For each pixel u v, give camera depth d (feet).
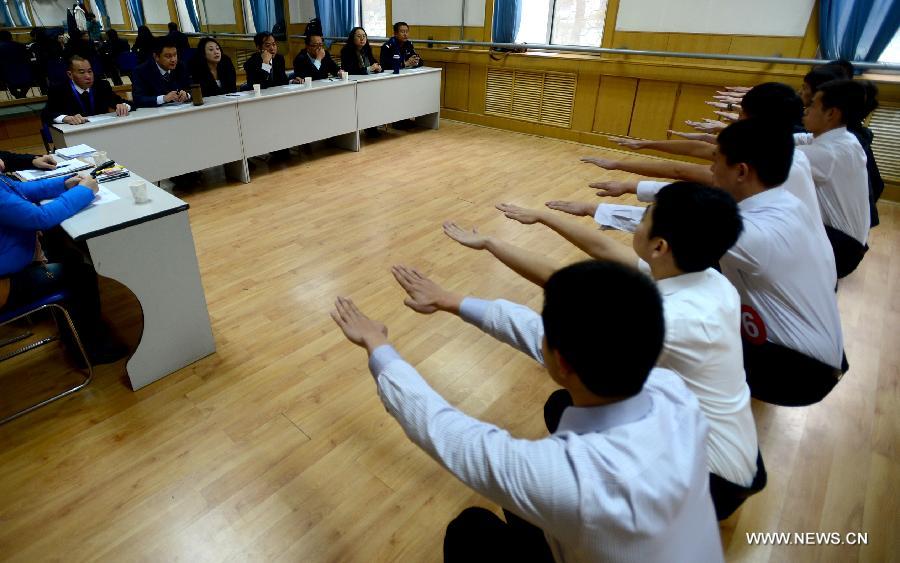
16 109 17.76
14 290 5.76
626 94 16.75
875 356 7.39
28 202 5.50
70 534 4.71
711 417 3.44
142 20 32.19
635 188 6.46
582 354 2.10
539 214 5.35
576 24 17.29
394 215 11.85
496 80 19.57
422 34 20.97
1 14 29.30
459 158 16.34
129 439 5.74
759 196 4.95
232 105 13.05
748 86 14.42
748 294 5.09
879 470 5.55
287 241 10.48
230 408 6.22
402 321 8.00
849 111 7.39
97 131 10.83
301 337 7.55
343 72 16.01
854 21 12.68
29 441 5.67
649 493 2.02
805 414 6.32
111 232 5.64
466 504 5.13
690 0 14.75
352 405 6.33
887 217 12.43
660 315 2.11
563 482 2.09
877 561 4.61
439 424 2.55
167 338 6.54
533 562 3.22
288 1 25.34
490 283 9.15
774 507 5.11
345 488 5.25
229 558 4.55
